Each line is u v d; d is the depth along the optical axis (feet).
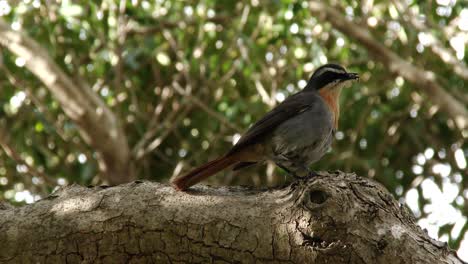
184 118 53.72
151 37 47.65
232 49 47.91
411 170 52.49
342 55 47.47
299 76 46.62
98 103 47.19
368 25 51.44
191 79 52.49
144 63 51.39
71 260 21.74
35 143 50.57
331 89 33.24
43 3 45.11
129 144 56.18
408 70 47.80
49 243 21.83
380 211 20.42
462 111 46.39
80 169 50.60
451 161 51.83
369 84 51.67
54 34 46.14
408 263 19.83
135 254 21.58
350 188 20.52
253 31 47.55
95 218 21.91
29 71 49.78
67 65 48.39
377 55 48.57
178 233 21.35
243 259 20.81
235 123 50.98
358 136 51.78
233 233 21.02
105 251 21.63
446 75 53.67
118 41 47.16
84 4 45.21
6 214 22.74
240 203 21.63
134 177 49.37
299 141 30.45
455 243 42.88
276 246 20.52
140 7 46.50
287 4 43.83
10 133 50.85
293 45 47.91
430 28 48.62
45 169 51.72
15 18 45.34
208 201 21.85
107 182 48.57
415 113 52.54
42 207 22.74
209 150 53.26
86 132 46.85
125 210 21.88
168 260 21.44
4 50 48.16
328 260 19.83
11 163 51.88
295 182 21.68
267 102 46.60
